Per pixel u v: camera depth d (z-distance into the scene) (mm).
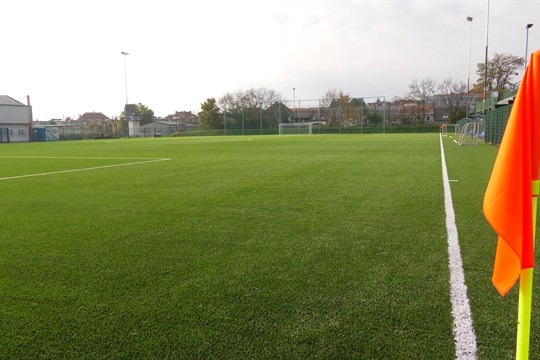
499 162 1349
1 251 3338
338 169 8820
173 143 26891
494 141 17234
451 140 22797
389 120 52156
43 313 2232
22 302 2373
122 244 3490
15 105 49688
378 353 1787
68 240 3633
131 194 6016
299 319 2105
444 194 5551
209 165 10359
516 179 1302
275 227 3963
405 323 2037
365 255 3082
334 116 53094
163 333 2002
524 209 1306
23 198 5820
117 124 68875
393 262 2920
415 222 4051
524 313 1400
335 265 2881
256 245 3393
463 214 4367
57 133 54969
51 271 2865
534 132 1329
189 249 3318
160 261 3041
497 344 1832
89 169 9867
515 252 1312
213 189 6359
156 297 2410
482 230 3729
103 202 5414
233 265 2926
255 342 1901
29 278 2744
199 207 4977
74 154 16391
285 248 3295
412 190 5914
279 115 55844
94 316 2189
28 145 31000
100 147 22891
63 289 2551
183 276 2732
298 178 7457
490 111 18625
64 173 9047
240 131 58125
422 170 8344
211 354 1817
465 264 2859
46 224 4246
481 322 2033
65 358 1816
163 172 8891
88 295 2457
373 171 8312
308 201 5227
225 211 4723
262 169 9141
